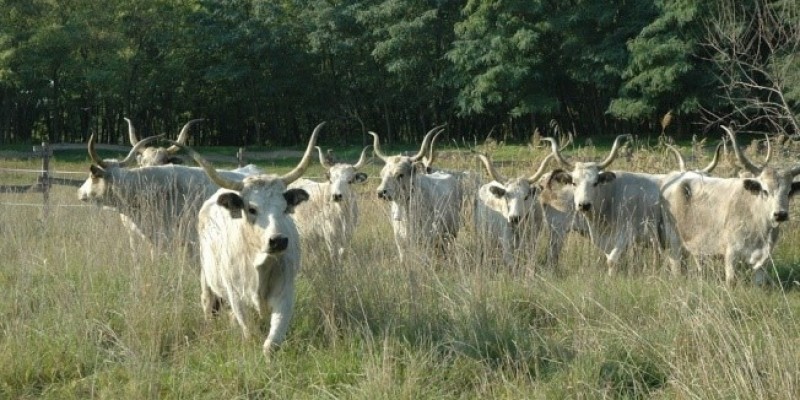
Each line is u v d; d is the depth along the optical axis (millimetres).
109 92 49250
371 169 21797
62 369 7125
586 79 42844
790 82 27312
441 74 45844
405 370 6816
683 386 6148
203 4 51000
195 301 8586
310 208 11078
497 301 8070
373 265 8469
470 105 43938
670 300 7957
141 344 7430
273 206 7266
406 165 12125
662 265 10461
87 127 56781
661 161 16328
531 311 8547
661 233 11891
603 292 8781
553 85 45656
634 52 38594
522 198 11609
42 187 17484
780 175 10430
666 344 7145
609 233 11953
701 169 13445
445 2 45500
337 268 8219
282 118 56969
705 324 6984
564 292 8680
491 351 7309
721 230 10938
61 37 44531
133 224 10258
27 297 8375
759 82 37906
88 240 9562
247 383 6754
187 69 52250
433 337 7586
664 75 37594
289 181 7598
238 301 7594
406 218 10414
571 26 42812
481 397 6492
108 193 11297
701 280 8016
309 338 7688
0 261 9984
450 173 13789
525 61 42375
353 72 50938
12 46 45000
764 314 7949
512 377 6816
